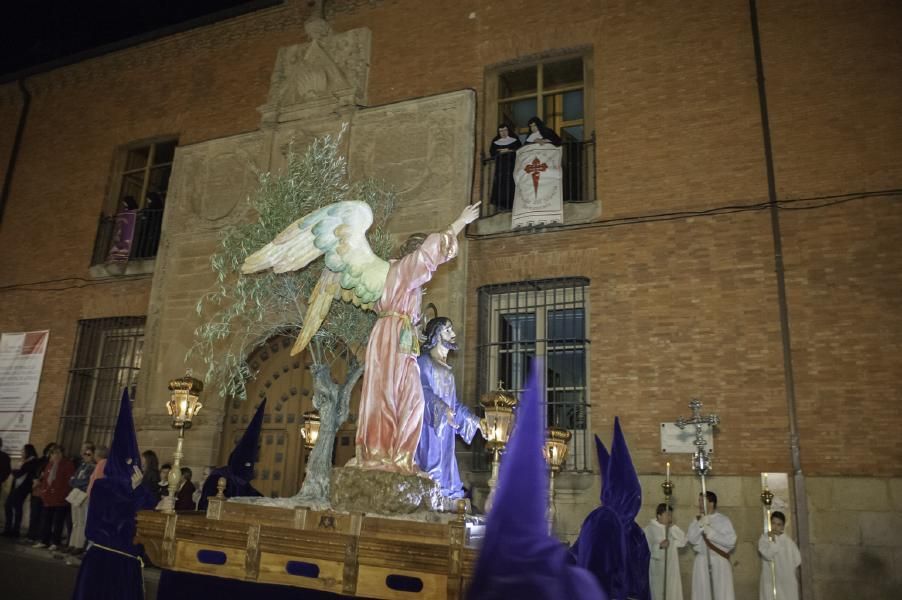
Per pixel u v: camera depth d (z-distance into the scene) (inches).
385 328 223.3
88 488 462.6
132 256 608.4
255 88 594.9
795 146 419.5
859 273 387.9
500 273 468.8
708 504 369.1
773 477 373.7
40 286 636.1
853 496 358.3
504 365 465.4
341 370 486.3
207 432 505.7
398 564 171.9
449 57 531.5
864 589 345.7
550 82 533.6
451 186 486.6
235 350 500.1
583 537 243.0
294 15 599.8
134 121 644.7
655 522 377.1
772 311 399.5
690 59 460.1
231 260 310.5
